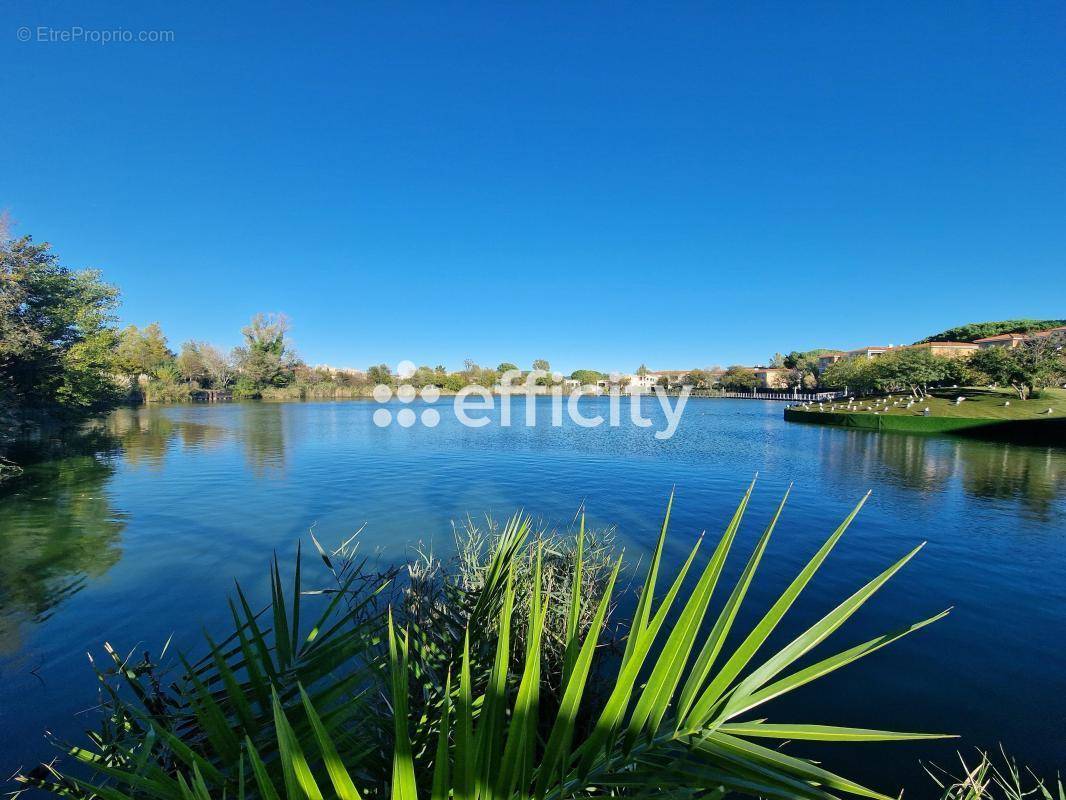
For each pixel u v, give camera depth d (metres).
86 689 3.97
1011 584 6.44
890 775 3.28
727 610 1.08
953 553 7.57
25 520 9.17
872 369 41.94
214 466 15.38
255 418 34.81
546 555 4.67
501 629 0.93
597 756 1.06
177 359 56.59
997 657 4.69
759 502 11.04
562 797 0.98
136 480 13.09
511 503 10.89
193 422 31.02
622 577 6.47
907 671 4.45
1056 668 4.51
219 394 57.03
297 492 11.80
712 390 81.38
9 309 17.39
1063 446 20.83
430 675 1.97
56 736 3.43
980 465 16.03
